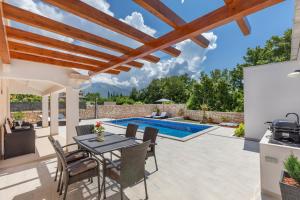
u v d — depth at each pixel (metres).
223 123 11.12
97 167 3.06
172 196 3.01
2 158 5.02
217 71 20.28
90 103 19.23
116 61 3.79
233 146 6.04
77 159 3.61
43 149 6.01
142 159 2.94
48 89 8.72
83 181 3.59
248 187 3.27
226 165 4.35
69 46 3.13
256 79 6.64
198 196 3.00
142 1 1.84
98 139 3.84
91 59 4.11
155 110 18.97
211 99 15.41
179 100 29.14
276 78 6.17
